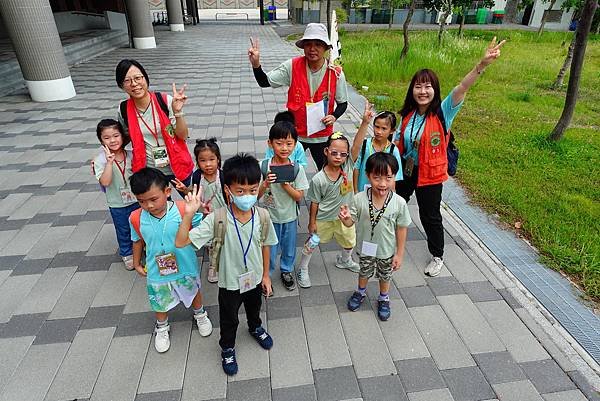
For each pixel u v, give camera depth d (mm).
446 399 2400
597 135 6598
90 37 15930
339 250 3832
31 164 5605
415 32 18828
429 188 3238
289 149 2844
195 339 2818
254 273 2430
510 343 2781
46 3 8383
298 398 2406
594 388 2453
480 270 3512
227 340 2498
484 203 4578
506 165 5473
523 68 11562
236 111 8008
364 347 2762
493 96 9109
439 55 11594
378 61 10977
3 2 8016
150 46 17438
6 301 3143
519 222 4191
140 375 2543
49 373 2553
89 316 3002
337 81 3570
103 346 2750
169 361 2643
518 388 2459
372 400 2393
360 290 3064
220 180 3043
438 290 3293
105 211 4422
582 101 8797
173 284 2570
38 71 8594
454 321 2980
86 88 10078
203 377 2531
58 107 8438
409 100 3188
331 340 2820
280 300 3195
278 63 13602
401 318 3014
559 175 5148
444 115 3092
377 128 3131
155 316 3016
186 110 8102
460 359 2668
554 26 24891
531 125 7113
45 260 3617
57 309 3064
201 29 25406
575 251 3621
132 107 3092
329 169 3104
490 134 6688
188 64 13438
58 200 4637
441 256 3492
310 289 3318
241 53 15758
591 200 4574
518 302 3148
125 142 3180
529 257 3660
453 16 25906
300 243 3936
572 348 2730
